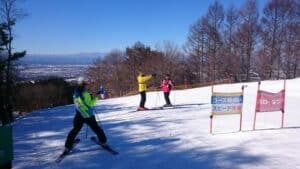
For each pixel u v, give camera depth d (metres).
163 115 13.80
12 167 6.80
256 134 9.23
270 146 7.89
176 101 20.39
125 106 19.70
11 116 25.36
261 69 56.62
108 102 24.19
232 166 6.48
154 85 53.59
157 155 7.38
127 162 6.93
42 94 47.12
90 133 10.20
